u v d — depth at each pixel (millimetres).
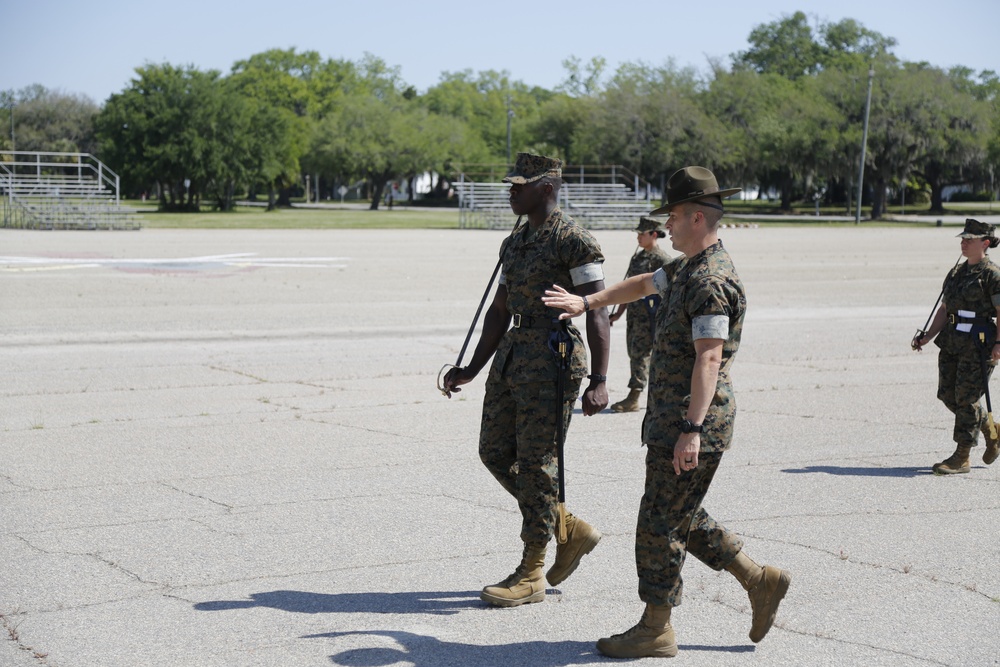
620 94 80562
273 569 5887
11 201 48688
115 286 21500
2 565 5902
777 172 86250
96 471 7922
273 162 82812
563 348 5348
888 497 7551
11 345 14172
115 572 5809
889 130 71625
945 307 8422
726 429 4621
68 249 32469
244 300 19625
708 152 78375
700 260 4617
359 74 136375
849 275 27125
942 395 8477
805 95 80875
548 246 5395
